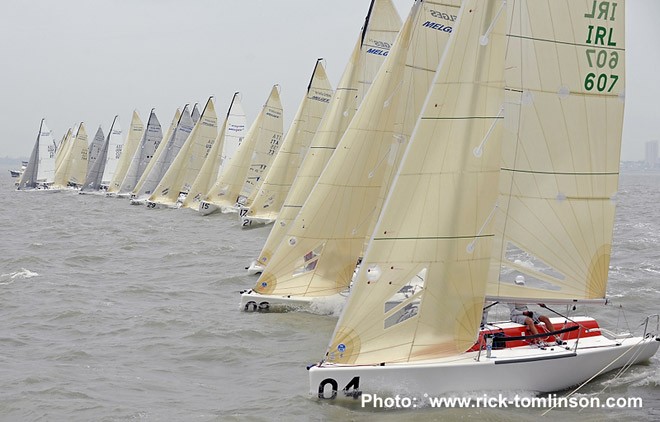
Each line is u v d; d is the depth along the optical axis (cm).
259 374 2292
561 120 2139
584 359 2092
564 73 2130
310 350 2541
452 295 1989
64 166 13500
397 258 1984
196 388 2162
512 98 2119
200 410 1966
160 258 4888
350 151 3016
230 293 3622
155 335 2764
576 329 2177
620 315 3091
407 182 1988
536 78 2120
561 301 2188
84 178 13588
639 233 6494
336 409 1933
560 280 2183
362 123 3008
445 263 1984
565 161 2150
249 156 8350
